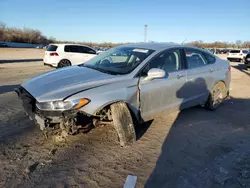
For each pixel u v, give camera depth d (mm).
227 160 3352
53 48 13086
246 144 3852
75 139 3855
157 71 3695
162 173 3008
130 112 3809
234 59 26594
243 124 4746
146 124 4594
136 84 3709
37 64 18094
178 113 5293
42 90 3324
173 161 3297
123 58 4211
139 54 4141
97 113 3471
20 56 28906
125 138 3631
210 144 3836
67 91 3232
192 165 3209
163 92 4090
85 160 3264
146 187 2730
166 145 3758
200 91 4973
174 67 4395
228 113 5418
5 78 10078
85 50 14023
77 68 4254
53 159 3262
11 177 2840
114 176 2924
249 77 11758
